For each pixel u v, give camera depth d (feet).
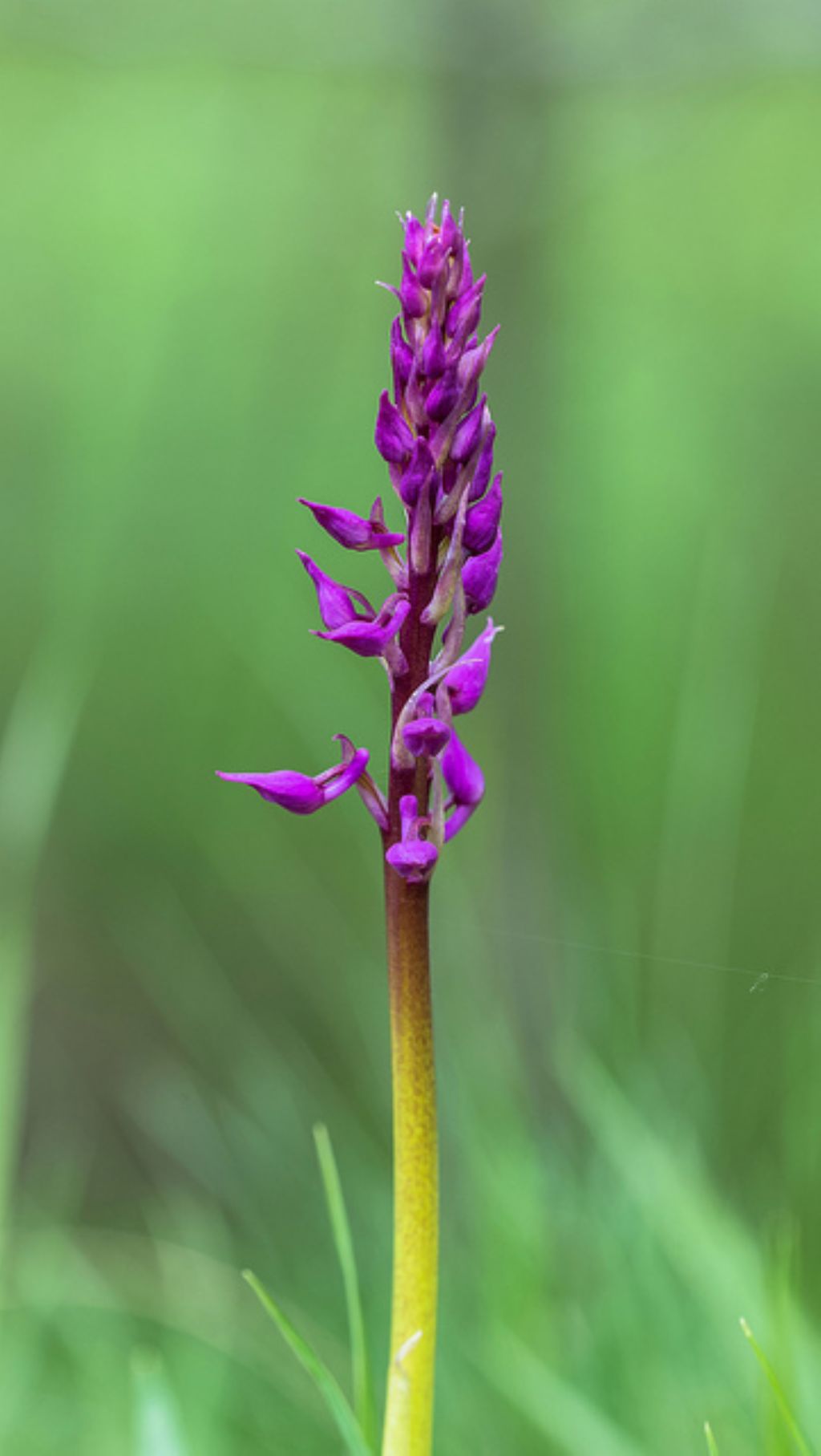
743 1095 3.60
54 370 6.37
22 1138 5.41
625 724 4.75
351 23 4.27
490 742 4.47
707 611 3.59
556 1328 2.96
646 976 3.90
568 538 5.01
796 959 4.14
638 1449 2.73
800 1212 2.95
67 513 5.59
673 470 5.62
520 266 4.49
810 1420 2.56
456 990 3.69
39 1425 3.34
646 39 4.13
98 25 4.28
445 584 2.19
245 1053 4.50
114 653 6.10
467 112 4.31
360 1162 3.83
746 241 5.86
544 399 4.56
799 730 5.40
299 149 5.97
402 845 2.18
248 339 5.95
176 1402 3.03
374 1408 2.29
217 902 5.75
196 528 5.70
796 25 4.03
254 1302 3.62
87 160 6.31
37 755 2.88
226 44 4.30
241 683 5.65
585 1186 3.43
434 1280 2.21
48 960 6.11
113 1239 4.17
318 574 2.21
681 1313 2.91
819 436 5.75
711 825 3.55
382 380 5.90
